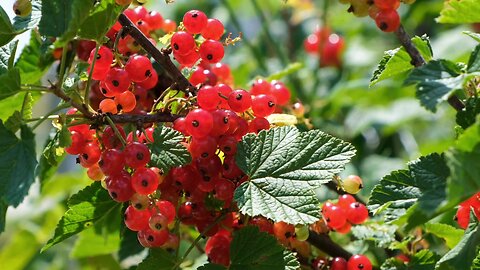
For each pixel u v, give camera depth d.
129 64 0.47
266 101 0.48
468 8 0.45
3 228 0.43
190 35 0.47
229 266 0.47
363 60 0.87
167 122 0.47
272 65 0.83
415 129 0.86
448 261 0.43
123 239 0.59
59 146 0.45
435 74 0.43
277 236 0.49
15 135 0.43
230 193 0.47
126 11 0.52
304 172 0.45
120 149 0.46
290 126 0.47
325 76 0.87
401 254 0.56
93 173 0.47
